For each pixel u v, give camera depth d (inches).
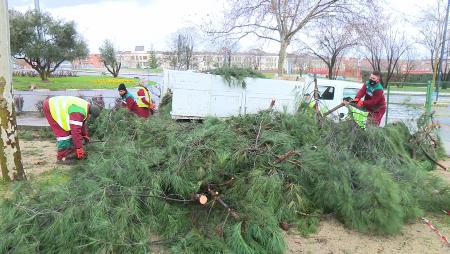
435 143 313.0
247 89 379.2
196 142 193.6
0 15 216.5
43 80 1088.2
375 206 168.9
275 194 178.7
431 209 201.5
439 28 1279.5
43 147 330.3
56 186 171.3
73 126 254.4
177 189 171.8
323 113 271.1
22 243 137.3
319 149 210.2
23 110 536.1
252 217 157.0
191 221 165.9
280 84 382.9
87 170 202.8
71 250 139.6
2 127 224.8
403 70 1791.3
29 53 997.8
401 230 179.3
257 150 199.0
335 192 180.5
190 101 375.2
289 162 197.3
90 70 1952.5
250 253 144.5
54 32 1010.7
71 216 142.5
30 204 157.8
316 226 180.5
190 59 1229.1
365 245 166.1
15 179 231.0
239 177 183.8
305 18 652.7
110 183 169.3
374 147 228.7
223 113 381.7
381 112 292.8
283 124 240.4
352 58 1774.1
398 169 214.1
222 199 170.9
